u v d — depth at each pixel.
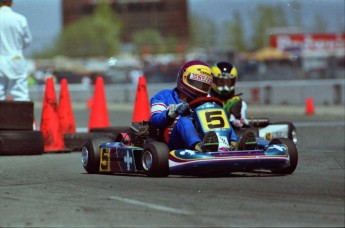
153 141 26.45
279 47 180.12
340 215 17.64
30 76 127.50
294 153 26.00
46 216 18.19
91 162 27.95
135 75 153.38
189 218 17.38
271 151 24.80
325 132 49.97
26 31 39.75
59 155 36.69
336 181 24.30
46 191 22.66
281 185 23.11
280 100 91.56
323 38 173.38
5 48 39.38
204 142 24.19
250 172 27.25
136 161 25.84
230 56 191.00
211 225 16.53
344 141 44.09
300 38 176.25
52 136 38.59
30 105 37.25
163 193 21.36
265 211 18.17
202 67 26.59
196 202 19.64
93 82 149.88
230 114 33.53
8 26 39.22
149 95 108.94
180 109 25.28
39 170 29.48
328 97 88.69
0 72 39.31
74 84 145.75
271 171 27.09
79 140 38.72
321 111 74.56
